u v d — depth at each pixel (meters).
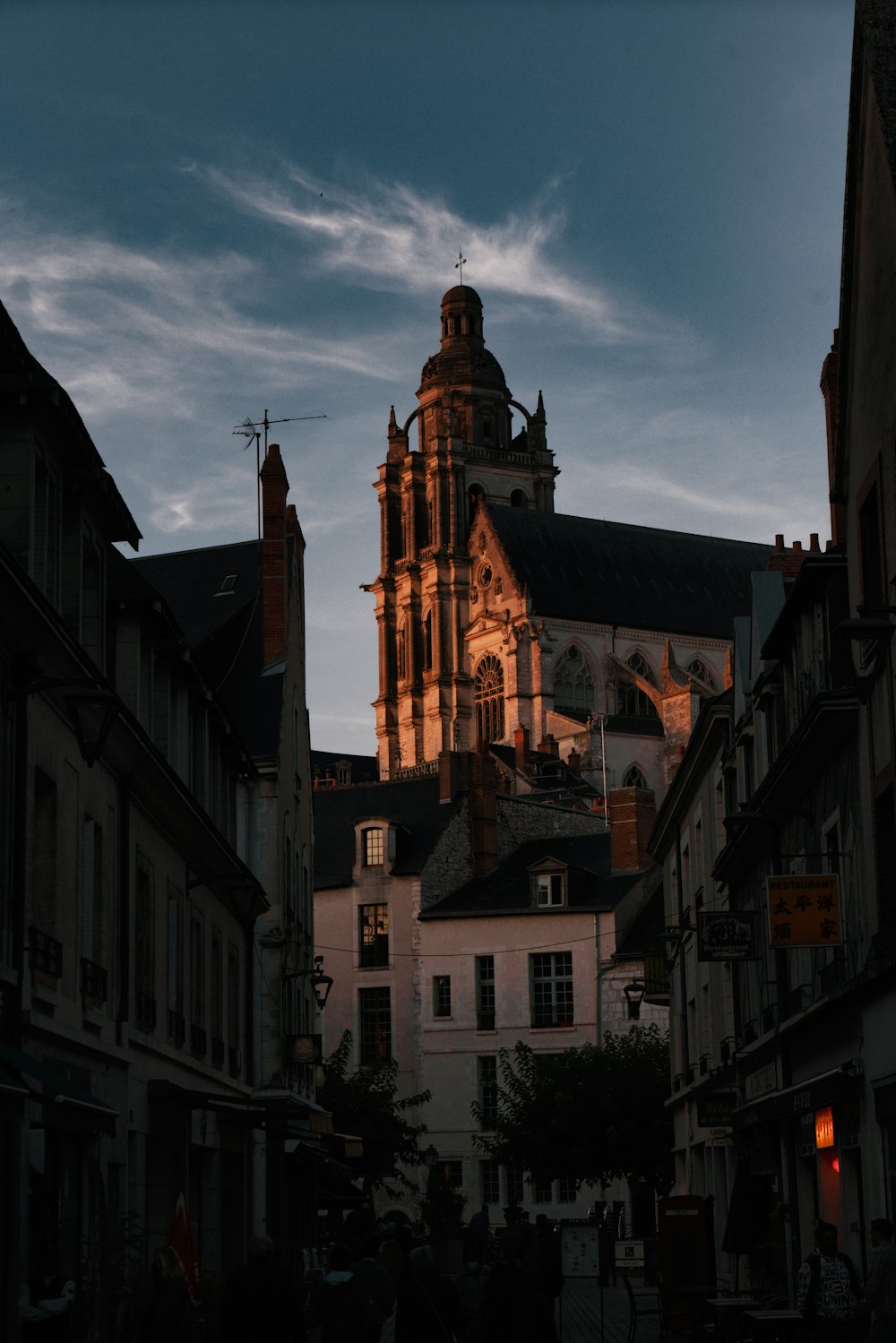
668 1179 51.91
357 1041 65.88
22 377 18.67
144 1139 24.27
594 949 62.56
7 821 17.59
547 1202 60.91
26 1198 16.56
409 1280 14.09
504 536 132.25
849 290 22.16
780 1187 28.98
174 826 26.77
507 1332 13.38
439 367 156.00
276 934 38.16
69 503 21.12
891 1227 15.82
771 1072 29.83
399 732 139.12
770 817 28.59
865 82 20.89
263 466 43.50
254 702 40.31
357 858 67.38
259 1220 36.06
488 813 68.88
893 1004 20.19
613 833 64.88
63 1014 19.61
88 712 19.97
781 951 28.94
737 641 34.84
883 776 20.91
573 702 128.38
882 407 20.72
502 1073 63.28
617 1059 52.34
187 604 44.59
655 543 139.38
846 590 23.62
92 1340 16.41
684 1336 24.64
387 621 141.62
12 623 17.20
